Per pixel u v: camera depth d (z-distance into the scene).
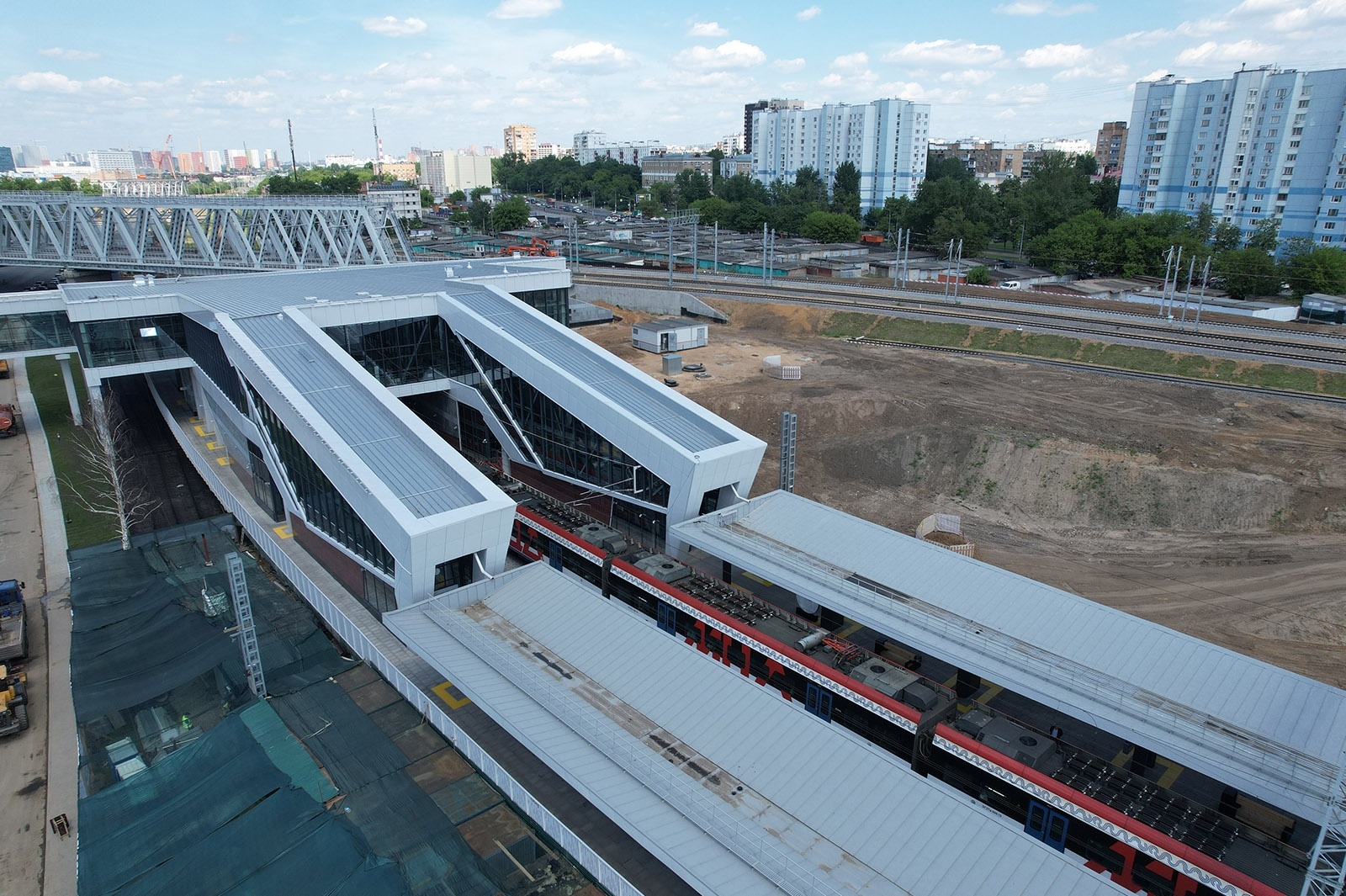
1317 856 21.89
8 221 120.38
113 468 52.78
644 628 35.38
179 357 67.00
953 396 75.06
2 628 41.66
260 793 29.17
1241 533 55.94
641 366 90.75
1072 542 56.91
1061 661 32.44
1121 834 25.55
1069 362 84.56
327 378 49.41
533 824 29.11
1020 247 168.75
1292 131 149.12
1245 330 89.19
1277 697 30.78
